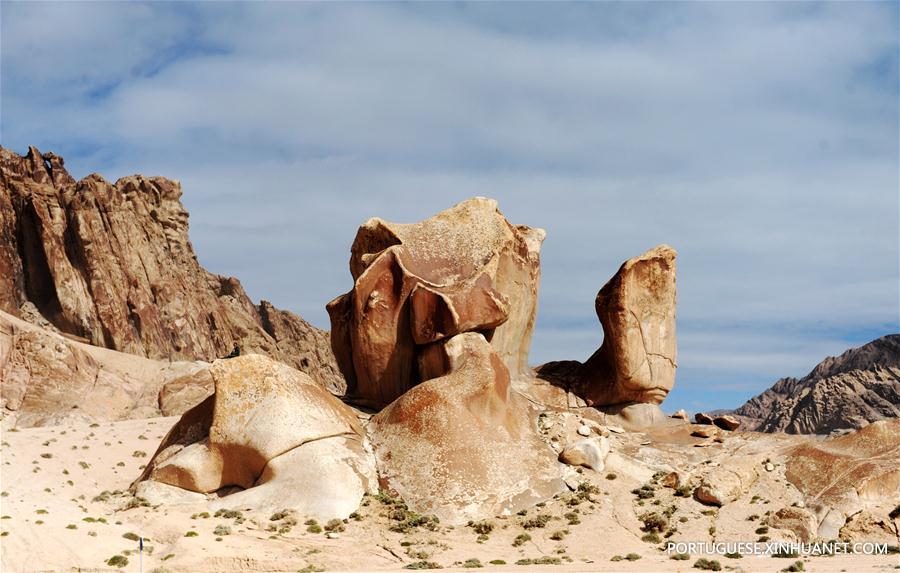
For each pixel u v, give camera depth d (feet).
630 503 152.56
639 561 131.54
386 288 178.29
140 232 364.99
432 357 172.76
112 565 120.37
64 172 364.58
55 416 240.53
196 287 385.91
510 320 184.03
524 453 157.58
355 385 187.21
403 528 140.87
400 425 158.30
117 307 333.83
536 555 134.51
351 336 183.73
